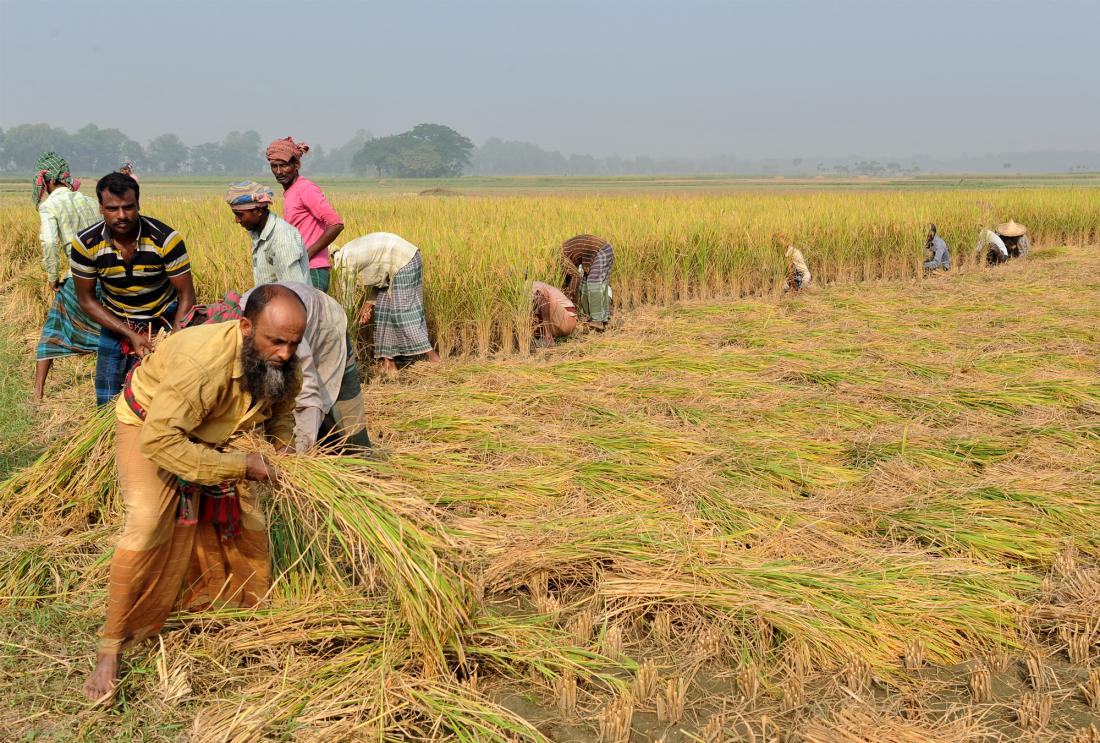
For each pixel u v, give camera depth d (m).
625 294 11.36
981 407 6.30
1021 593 3.74
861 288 12.85
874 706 2.97
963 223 16.02
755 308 10.54
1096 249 17.91
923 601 3.54
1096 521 4.32
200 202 21.86
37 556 3.83
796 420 5.98
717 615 3.43
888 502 4.52
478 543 3.85
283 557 3.65
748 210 16.67
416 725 2.87
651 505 4.55
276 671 3.11
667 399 6.35
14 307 10.05
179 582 3.15
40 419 6.04
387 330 7.41
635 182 137.88
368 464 3.39
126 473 2.98
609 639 3.29
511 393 6.52
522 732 2.77
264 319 2.81
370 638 3.26
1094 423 5.70
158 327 4.96
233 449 3.08
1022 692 3.11
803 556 4.00
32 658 3.18
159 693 2.98
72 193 6.41
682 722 2.94
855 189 84.38
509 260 8.77
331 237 6.83
